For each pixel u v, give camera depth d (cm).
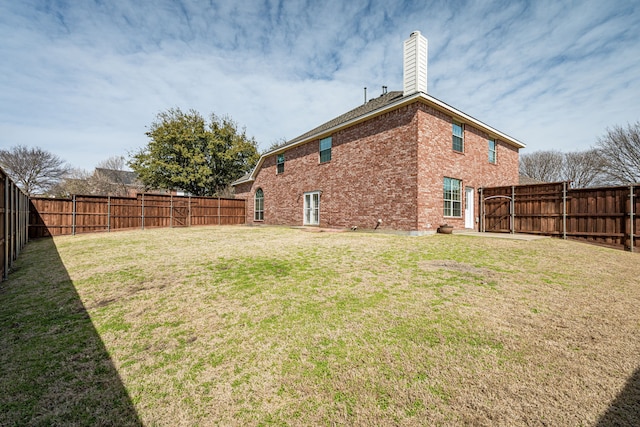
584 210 981
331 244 930
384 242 933
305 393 227
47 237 1439
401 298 429
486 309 383
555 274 548
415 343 298
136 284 528
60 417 204
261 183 2122
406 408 208
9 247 708
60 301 445
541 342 297
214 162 3012
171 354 288
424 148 1110
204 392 230
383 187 1212
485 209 1288
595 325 334
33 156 3381
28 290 505
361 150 1315
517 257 690
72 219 1580
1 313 399
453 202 1253
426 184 1113
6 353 292
